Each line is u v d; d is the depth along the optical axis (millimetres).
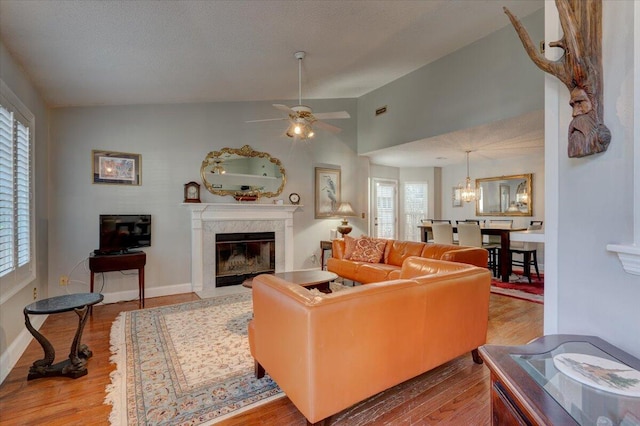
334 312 1578
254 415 1873
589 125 1125
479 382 2215
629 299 1082
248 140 5371
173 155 4723
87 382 2227
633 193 1049
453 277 2162
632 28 1034
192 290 4797
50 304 2344
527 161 6824
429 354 2035
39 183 3520
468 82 4484
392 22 3443
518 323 3346
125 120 4391
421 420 1820
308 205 6023
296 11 2857
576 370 983
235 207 5129
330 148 6293
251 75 4160
